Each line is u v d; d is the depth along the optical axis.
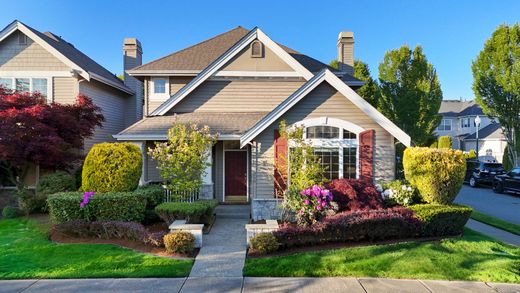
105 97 18.36
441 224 8.87
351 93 11.16
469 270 6.60
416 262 6.93
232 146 14.52
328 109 11.36
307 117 11.34
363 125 11.36
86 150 16.59
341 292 5.68
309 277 6.34
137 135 12.97
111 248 7.90
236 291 5.71
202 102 15.15
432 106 23.77
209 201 10.94
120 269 6.62
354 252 7.49
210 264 6.98
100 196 9.50
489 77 21.97
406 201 9.84
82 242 8.48
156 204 11.11
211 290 5.75
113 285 5.93
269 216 10.98
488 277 6.30
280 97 15.16
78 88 15.95
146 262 7.04
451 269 6.64
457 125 44.06
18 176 13.23
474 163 23.77
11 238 8.92
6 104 12.11
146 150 14.09
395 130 11.12
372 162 11.28
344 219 8.21
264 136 11.34
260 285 5.96
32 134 11.90
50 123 12.66
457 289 5.82
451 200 9.84
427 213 8.71
